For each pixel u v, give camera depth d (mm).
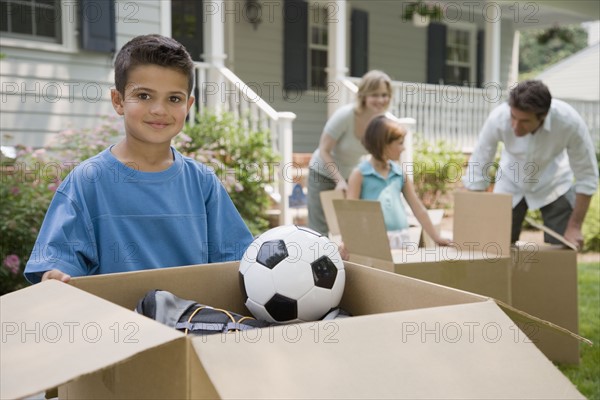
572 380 2836
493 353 937
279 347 846
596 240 7457
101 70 6273
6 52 5750
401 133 3303
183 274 1479
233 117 6348
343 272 1520
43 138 5980
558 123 3260
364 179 3324
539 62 32000
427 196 8742
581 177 3314
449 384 872
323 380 822
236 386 782
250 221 5996
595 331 3678
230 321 1309
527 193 3449
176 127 1658
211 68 7012
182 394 824
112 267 1611
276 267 1464
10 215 4246
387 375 856
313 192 4336
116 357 800
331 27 8320
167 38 1684
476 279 2529
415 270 2420
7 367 838
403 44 11953
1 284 4281
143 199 1658
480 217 2701
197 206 1772
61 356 840
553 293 3014
